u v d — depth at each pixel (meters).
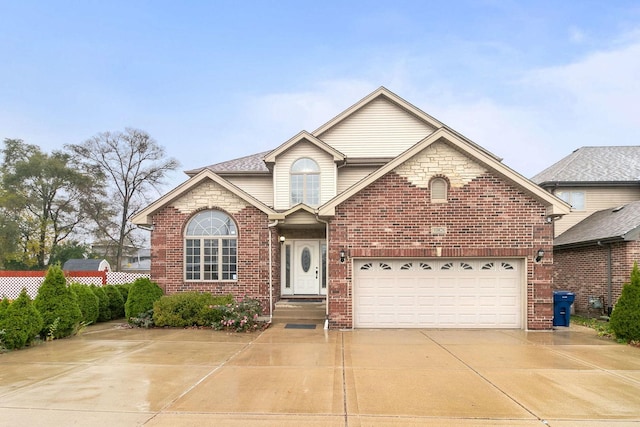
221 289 14.58
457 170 12.91
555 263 19.22
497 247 12.71
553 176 20.62
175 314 13.09
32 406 5.84
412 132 18.28
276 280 15.77
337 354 9.24
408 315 12.96
